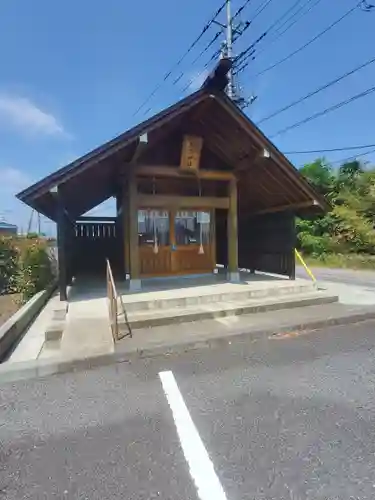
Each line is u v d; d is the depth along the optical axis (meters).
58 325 5.08
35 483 2.04
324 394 3.04
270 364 3.81
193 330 4.96
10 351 4.38
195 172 7.73
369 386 3.18
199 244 8.81
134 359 4.12
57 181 5.84
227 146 7.86
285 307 6.29
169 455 2.27
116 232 10.85
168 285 7.49
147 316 5.34
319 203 7.61
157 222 8.35
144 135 6.15
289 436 2.43
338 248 18.27
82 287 8.20
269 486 1.95
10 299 8.56
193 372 3.65
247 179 8.34
